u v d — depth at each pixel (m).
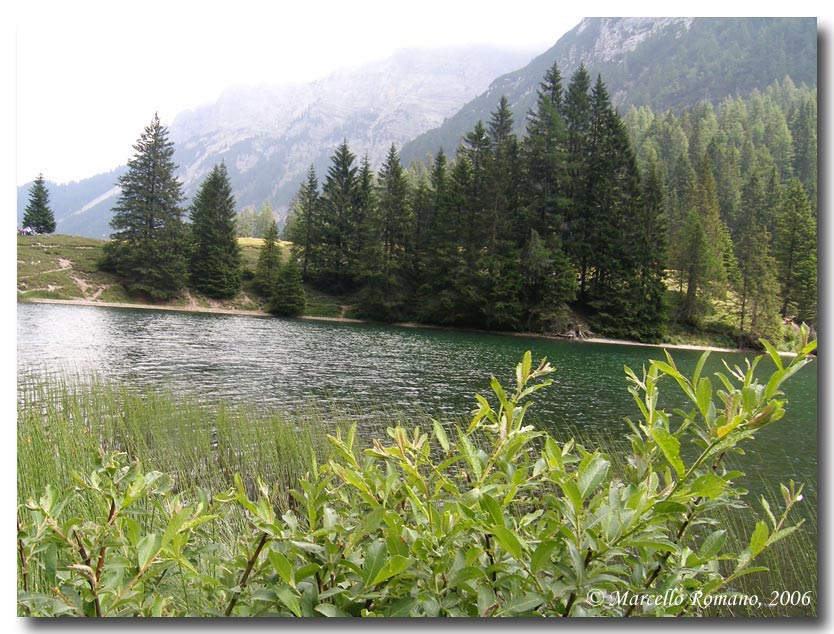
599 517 0.89
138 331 24.53
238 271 43.88
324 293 46.97
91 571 0.96
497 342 30.17
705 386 0.95
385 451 1.01
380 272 41.16
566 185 38.12
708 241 31.31
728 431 0.87
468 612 0.94
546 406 13.45
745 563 1.00
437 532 0.94
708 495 0.87
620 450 8.43
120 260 38.09
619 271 34.94
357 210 48.09
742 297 28.06
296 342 25.62
